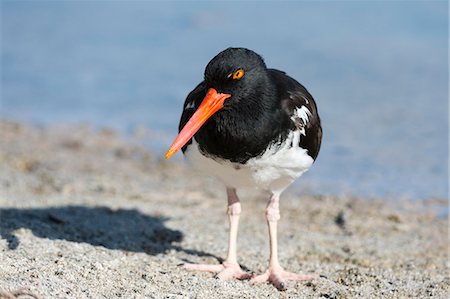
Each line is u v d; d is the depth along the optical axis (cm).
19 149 1560
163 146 1638
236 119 808
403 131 1655
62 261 827
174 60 2153
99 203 1218
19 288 707
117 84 2000
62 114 1825
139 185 1377
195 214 1205
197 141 834
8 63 2166
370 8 2562
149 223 1126
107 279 794
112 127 1747
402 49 2192
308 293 833
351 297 816
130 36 2405
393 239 1136
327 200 1330
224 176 870
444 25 2372
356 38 2291
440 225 1218
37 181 1338
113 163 1516
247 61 805
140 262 891
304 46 2216
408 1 2539
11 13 2681
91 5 2789
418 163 1495
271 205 909
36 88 1978
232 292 807
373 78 1967
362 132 1650
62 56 2220
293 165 843
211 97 804
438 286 858
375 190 1379
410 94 1864
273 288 853
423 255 1054
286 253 1016
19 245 883
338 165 1495
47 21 2586
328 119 1719
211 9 2647
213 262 949
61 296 717
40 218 1080
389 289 848
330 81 1945
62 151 1574
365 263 995
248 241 1061
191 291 793
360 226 1195
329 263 988
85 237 1010
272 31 2369
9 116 1803
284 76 892
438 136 1622
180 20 2548
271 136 815
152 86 1967
